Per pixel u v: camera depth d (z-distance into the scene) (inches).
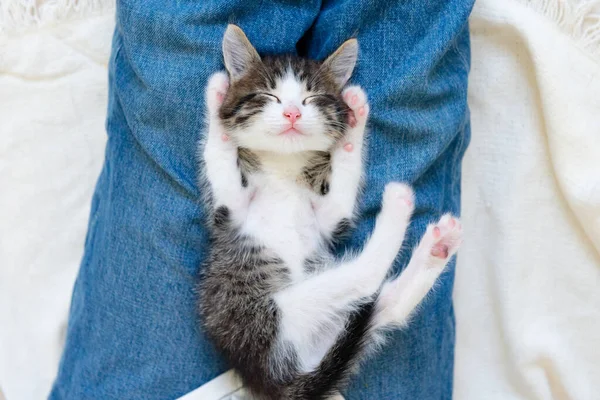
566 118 29.0
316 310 25.9
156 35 26.5
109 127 28.3
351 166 26.4
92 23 30.1
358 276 25.9
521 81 29.6
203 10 26.3
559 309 30.4
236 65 26.1
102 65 30.5
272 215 26.5
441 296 28.0
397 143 27.0
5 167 30.6
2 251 31.0
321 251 26.8
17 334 31.3
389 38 26.8
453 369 30.0
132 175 27.3
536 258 30.3
